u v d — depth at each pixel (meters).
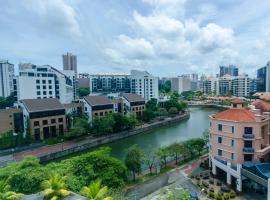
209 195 38.84
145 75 162.50
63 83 115.19
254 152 41.66
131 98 110.12
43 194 23.09
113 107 98.94
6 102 110.50
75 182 32.06
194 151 61.62
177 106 130.88
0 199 23.78
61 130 80.62
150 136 87.44
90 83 186.25
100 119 82.69
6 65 135.75
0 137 67.06
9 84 138.00
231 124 43.28
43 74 110.56
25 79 101.06
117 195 31.67
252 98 177.00
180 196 34.06
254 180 37.03
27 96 101.56
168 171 50.44
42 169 33.44
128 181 45.19
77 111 90.00
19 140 69.19
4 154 62.03
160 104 137.88
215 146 47.00
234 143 42.94
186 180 45.53
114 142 79.38
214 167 46.78
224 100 192.12
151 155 56.09
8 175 33.06
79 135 76.88
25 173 31.52
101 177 35.59
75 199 22.33
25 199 22.77
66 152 66.00
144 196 38.69
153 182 44.69
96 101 92.94
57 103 81.00
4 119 72.75
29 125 72.19
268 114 47.56
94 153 39.59
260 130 42.22
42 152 63.66
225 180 45.06
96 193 23.81
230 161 43.88
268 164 38.66
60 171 33.75
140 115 112.75
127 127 89.88
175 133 92.06
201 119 125.62
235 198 38.19
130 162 45.53
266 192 38.53
